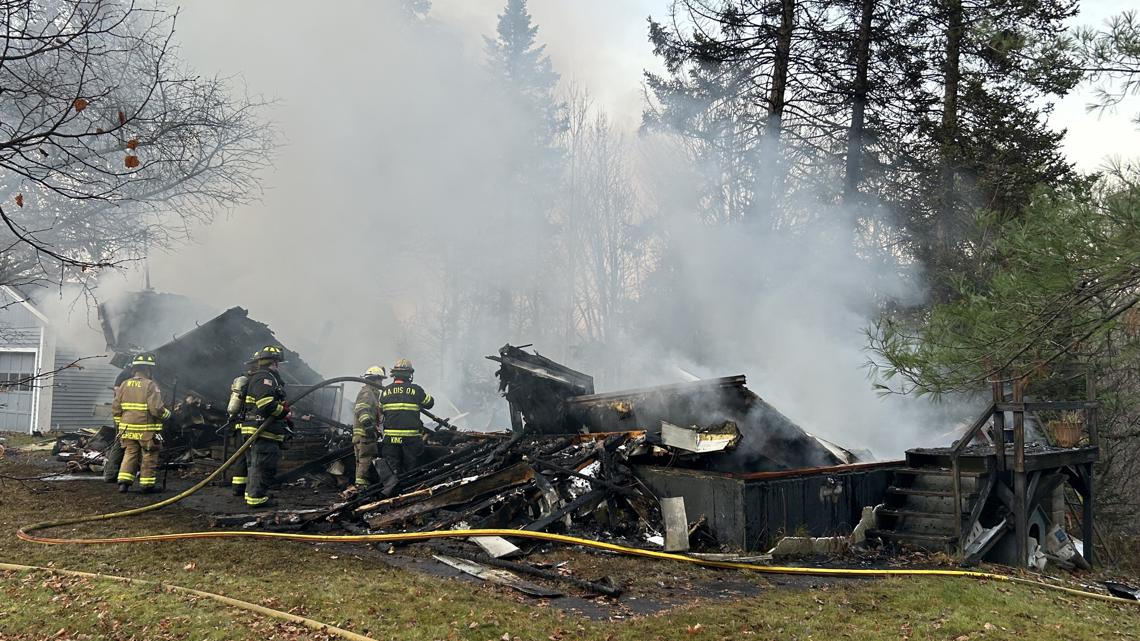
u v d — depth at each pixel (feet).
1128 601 18.93
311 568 16.52
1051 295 14.93
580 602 14.94
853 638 13.28
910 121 46.78
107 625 12.34
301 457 32.24
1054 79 16.94
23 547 17.78
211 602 13.62
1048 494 27.14
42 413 61.31
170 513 22.88
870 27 47.26
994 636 13.74
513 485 22.34
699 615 14.08
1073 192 15.08
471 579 16.37
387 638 12.12
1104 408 37.81
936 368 16.81
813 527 22.45
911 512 23.58
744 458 25.20
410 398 27.78
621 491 21.97
